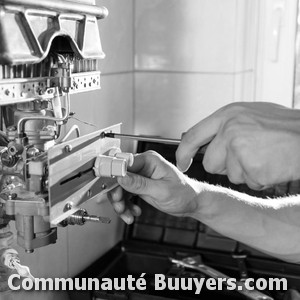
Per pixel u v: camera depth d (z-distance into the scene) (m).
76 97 1.23
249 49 1.54
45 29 0.67
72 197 0.68
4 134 0.76
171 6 1.52
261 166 0.65
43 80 0.70
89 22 0.77
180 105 1.56
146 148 1.50
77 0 0.73
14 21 0.62
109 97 1.42
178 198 0.79
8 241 0.78
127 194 0.86
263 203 0.98
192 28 1.51
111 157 0.73
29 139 0.73
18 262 0.77
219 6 1.48
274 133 0.64
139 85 1.58
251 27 1.52
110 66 1.41
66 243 1.26
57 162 0.63
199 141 0.71
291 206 0.98
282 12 1.51
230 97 1.51
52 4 0.66
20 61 0.61
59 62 0.72
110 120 1.43
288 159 0.64
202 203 0.87
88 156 0.71
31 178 0.69
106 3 1.36
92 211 1.35
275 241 0.95
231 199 0.93
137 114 1.60
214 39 1.50
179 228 1.46
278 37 1.52
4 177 0.74
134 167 0.78
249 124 0.66
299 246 0.95
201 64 1.52
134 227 1.49
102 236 1.44
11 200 0.68
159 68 1.56
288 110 0.67
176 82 1.55
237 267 1.36
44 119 0.73
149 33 1.55
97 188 0.75
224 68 1.50
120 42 1.46
